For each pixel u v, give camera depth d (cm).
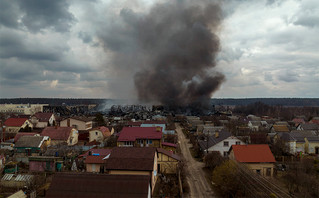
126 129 4488
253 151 3138
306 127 6191
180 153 4266
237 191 2292
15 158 3444
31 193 2256
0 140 4994
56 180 1927
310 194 2442
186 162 3712
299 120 8562
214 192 2553
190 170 3366
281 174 3112
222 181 2417
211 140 4384
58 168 3058
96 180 1898
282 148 4262
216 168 2711
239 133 6162
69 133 4772
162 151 3198
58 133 4750
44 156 3425
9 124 6072
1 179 2553
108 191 1827
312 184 2511
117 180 1888
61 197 1823
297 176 2597
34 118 7025
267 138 4988
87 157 3042
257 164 3038
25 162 3416
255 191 2217
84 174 1955
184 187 2581
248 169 2580
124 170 2481
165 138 5250
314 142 4475
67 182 1906
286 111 14888
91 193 1827
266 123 8106
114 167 2503
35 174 2870
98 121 7462
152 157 2566
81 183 1889
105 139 4956
